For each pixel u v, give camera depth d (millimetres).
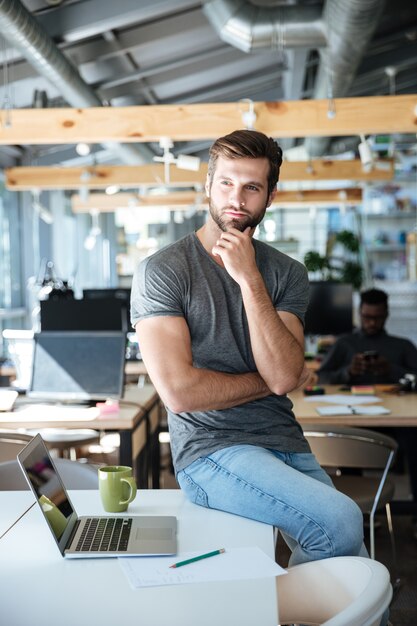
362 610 1214
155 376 1895
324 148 9664
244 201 1927
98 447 6172
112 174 7898
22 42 4621
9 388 4457
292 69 7094
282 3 5879
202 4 5504
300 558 1693
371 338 4938
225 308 1959
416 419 3387
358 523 1665
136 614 1237
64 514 1634
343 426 3230
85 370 3908
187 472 1877
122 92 7562
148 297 1938
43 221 9422
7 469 2459
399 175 11211
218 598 1299
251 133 1943
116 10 5148
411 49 7941
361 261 11250
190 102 8469
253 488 1737
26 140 4766
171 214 13156
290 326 2070
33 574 1415
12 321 8422
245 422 1923
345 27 4848
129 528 1643
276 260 2088
